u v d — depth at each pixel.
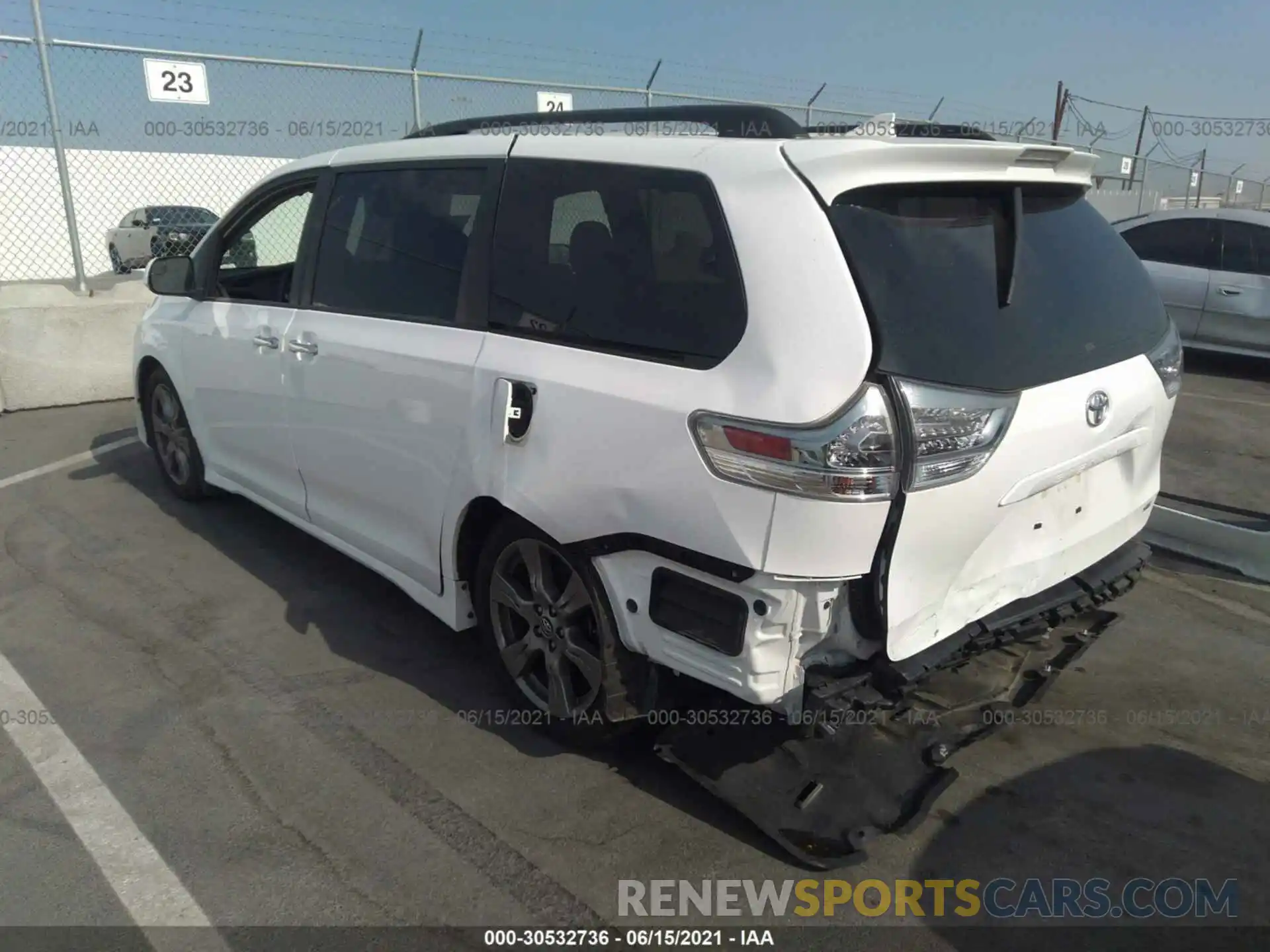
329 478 3.85
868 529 2.23
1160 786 2.99
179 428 5.18
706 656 2.50
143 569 4.52
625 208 2.71
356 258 3.66
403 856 2.64
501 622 3.22
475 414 2.98
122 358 7.88
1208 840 2.76
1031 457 2.45
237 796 2.88
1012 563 2.64
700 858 2.65
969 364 2.33
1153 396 2.88
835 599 2.34
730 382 2.34
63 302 7.62
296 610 4.11
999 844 2.73
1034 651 3.42
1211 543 4.79
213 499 5.48
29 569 4.53
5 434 6.87
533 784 2.95
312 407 3.80
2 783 2.93
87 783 2.93
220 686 3.50
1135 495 3.03
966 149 2.46
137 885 2.52
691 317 2.48
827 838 2.60
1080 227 2.90
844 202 2.34
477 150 3.24
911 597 2.38
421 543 3.41
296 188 4.12
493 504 3.04
